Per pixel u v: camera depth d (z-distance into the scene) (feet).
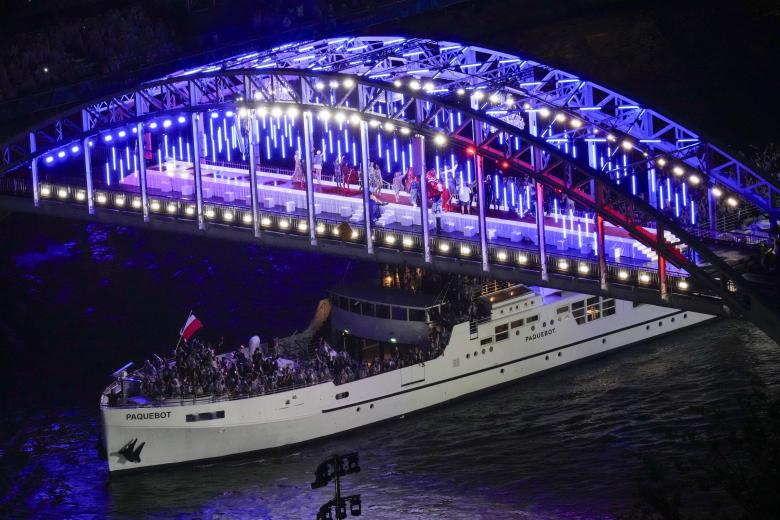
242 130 497.05
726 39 570.87
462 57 428.97
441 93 421.18
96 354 440.04
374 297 415.23
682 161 405.59
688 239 357.20
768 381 393.70
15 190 481.05
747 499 245.86
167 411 370.32
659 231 364.58
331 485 358.43
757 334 431.84
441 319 406.21
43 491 359.87
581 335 423.23
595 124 409.90
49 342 447.83
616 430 374.02
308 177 428.15
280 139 551.18
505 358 411.95
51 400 408.46
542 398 402.31
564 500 338.54
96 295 481.46
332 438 388.37
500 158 391.24
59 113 458.09
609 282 383.45
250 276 492.54
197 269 497.05
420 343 407.64
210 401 374.22
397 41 440.45
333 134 554.46
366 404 391.24
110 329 457.68
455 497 346.74
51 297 479.41
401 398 396.57
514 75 410.93
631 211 422.82
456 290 413.39
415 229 426.51
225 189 472.03
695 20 574.56
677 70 567.59
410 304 408.46
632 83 566.36
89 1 595.88
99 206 469.57
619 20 580.30
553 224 430.20
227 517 345.72
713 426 367.66
